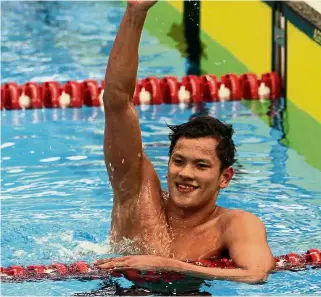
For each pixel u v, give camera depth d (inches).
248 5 771.4
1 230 458.3
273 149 590.6
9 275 381.1
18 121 660.7
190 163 370.9
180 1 902.4
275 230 458.0
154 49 842.8
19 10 968.9
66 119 665.6
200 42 862.5
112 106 381.1
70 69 782.5
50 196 515.5
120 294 361.4
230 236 371.2
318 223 468.1
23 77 759.1
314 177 540.4
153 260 352.8
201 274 350.0
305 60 658.8
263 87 716.7
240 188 524.4
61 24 919.0
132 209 391.5
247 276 353.1
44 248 431.2
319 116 632.4
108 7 981.2
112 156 388.5
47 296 360.2
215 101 710.5
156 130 631.8
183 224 382.9
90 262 400.2
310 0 696.4
